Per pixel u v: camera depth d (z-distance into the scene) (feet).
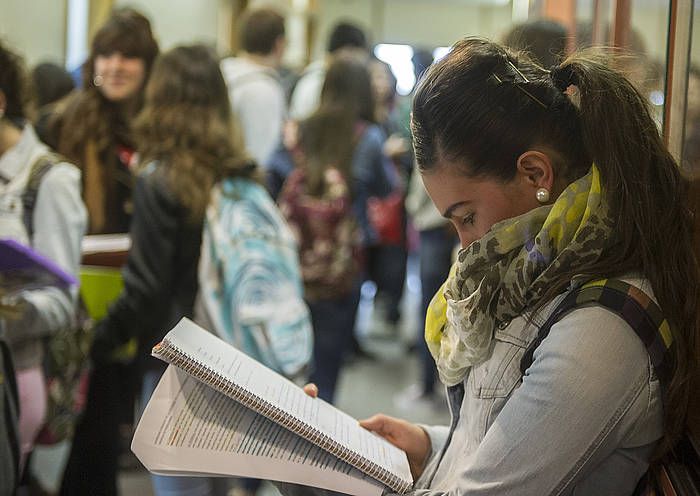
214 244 7.96
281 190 12.53
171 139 8.02
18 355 7.07
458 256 3.88
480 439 3.95
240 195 8.09
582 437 3.49
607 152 3.67
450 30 41.39
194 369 3.91
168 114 8.04
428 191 3.92
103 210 9.30
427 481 4.28
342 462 4.00
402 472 4.10
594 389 3.49
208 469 3.94
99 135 9.37
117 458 8.80
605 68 3.79
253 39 13.91
